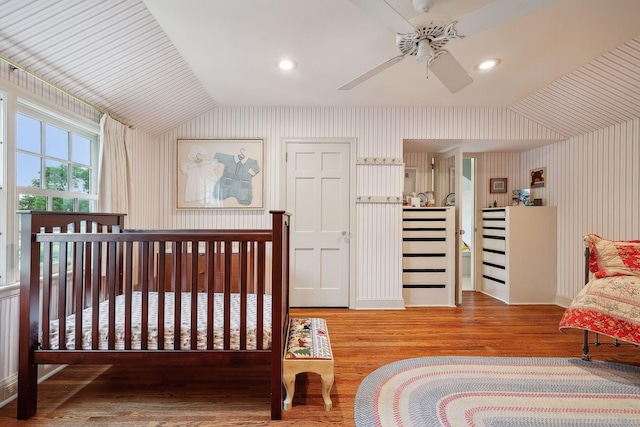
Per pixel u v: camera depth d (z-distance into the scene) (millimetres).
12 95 1777
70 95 2180
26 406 1578
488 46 2219
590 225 3328
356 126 3500
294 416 1635
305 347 1801
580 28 1997
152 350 1619
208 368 2186
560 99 2996
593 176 3287
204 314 1892
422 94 3121
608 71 2441
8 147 1761
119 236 1621
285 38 2152
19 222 1840
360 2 1344
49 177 2145
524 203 4113
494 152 4383
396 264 3525
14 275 1801
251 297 2305
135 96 2623
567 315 2219
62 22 1724
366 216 3512
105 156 2492
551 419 1589
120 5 1775
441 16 1489
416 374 2041
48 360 1607
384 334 2752
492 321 3111
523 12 1378
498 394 1811
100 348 1640
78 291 1614
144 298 1618
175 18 1924
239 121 3480
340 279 3551
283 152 3488
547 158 3916
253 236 1638
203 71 2643
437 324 3012
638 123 2838
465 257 5621
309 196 3531
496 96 3154
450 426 1540
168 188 3471
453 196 4031
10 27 1612
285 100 3289
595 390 1854
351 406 1719
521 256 3797
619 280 2088
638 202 2852
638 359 2266
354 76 2729
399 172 3516
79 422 1568
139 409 1684
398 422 1574
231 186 3471
